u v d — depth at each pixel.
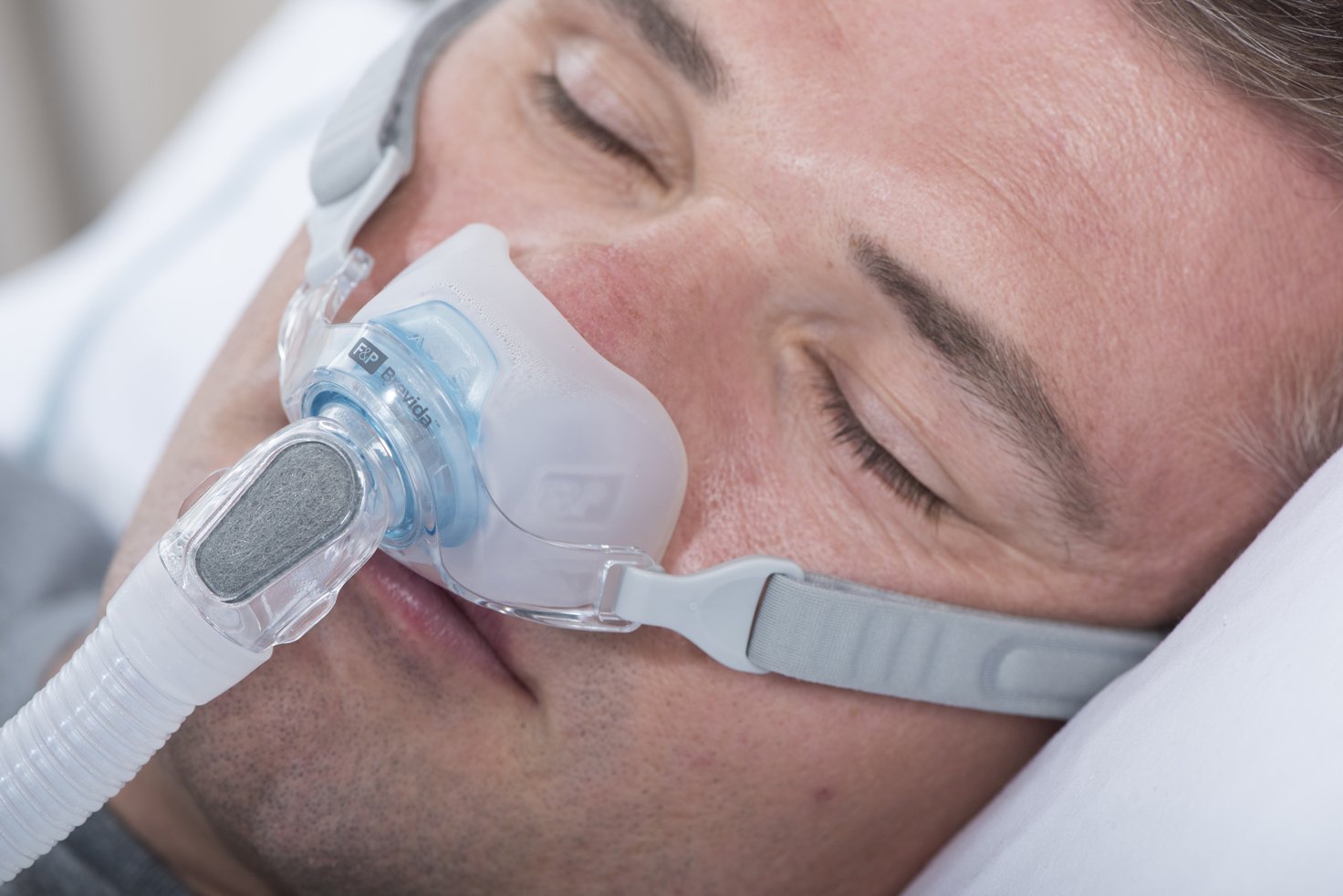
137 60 2.29
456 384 0.69
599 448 0.71
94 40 2.25
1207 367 0.79
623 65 0.85
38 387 1.66
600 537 0.73
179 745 0.82
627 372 0.74
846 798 0.88
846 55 0.77
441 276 0.72
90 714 0.66
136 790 1.07
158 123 2.37
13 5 2.15
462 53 0.94
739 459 0.80
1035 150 0.75
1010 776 0.96
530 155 0.88
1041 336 0.75
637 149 0.86
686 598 0.77
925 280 0.74
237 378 0.89
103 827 1.06
